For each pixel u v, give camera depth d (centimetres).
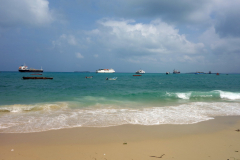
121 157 495
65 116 953
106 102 1430
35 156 498
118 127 781
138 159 482
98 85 3444
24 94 1903
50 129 738
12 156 496
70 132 706
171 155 511
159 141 624
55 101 1466
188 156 504
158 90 2517
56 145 577
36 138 635
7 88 2566
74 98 1645
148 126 801
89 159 482
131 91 2325
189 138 658
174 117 962
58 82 4225
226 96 1780
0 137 639
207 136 682
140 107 1240
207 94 1853
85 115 981
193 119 928
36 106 1154
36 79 5378
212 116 1002
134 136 672
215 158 492
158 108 1205
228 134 707
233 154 521
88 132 710
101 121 869
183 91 2355
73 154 513
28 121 845
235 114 1056
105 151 536
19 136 652
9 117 914
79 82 4388
